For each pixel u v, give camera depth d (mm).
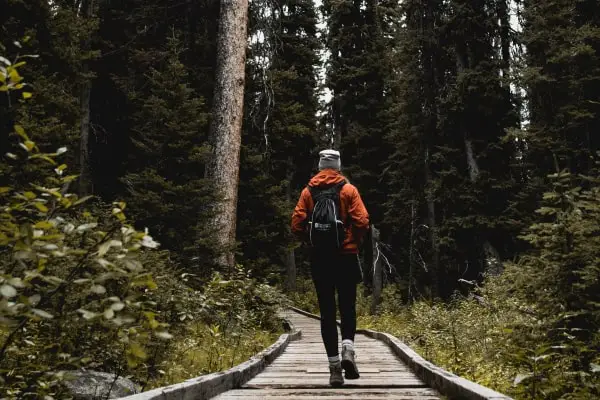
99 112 18062
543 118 17250
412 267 22266
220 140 14336
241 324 8312
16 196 2236
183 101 13312
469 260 19453
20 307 2096
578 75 16547
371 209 27234
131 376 5141
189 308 5910
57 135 10305
